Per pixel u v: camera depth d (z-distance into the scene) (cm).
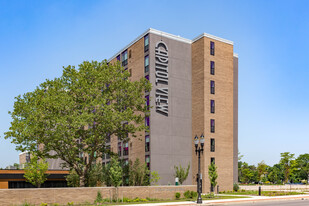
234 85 5838
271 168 10831
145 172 4194
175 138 4712
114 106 3609
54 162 7531
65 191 2864
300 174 11562
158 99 4625
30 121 3294
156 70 4706
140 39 5016
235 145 5669
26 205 2566
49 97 3344
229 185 4778
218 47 5028
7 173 4462
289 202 3145
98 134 3578
